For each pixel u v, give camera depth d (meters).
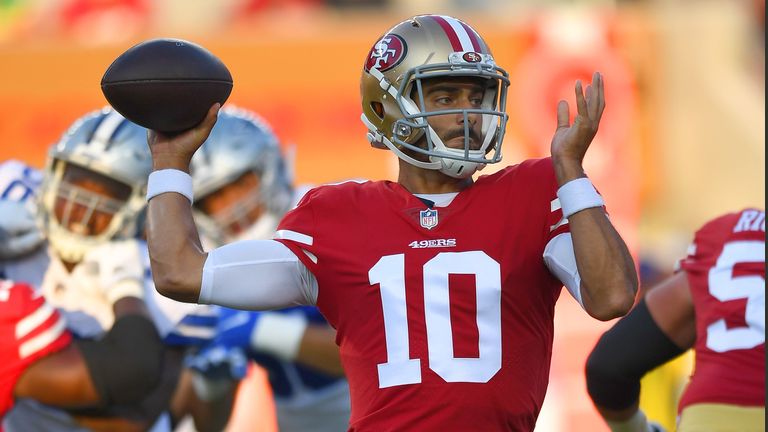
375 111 9.34
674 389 18.25
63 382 12.34
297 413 14.39
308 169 26.08
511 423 8.54
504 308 8.57
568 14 27.09
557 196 8.79
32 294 12.49
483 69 8.86
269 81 26.56
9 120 26.16
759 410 10.11
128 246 13.48
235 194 14.59
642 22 27.91
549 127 26.00
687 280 10.76
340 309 8.82
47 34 33.59
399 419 8.51
